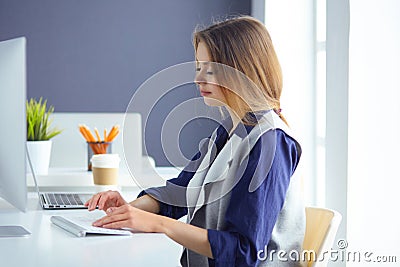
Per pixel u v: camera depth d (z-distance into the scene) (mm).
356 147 3051
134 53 5543
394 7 2992
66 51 5496
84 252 1778
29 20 5453
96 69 5527
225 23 1986
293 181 2031
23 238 1982
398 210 3025
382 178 3037
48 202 2676
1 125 2213
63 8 5480
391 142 3027
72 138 3852
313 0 4438
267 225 1894
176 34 5551
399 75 3006
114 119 3893
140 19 5531
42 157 3375
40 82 5488
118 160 3004
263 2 4723
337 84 3213
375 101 3027
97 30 5516
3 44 2207
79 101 5527
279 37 4441
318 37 4363
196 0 5551
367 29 3008
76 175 3299
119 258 1709
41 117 3451
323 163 4199
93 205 2332
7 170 2225
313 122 4355
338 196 3186
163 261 1676
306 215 2264
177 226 1969
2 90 2195
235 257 1888
